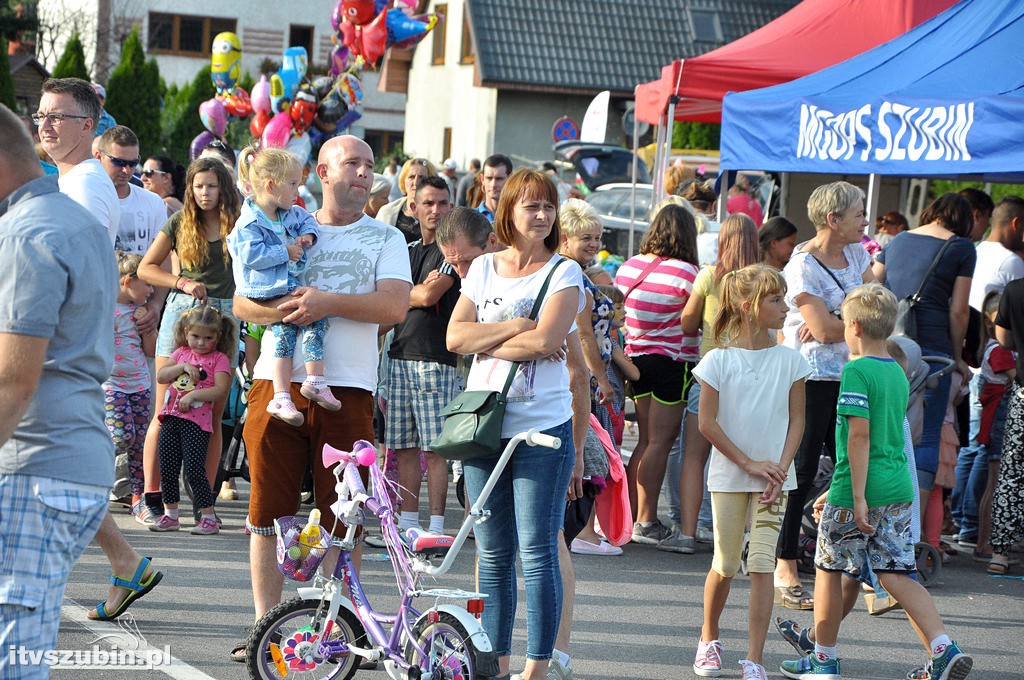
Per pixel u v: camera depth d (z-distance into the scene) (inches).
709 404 717.3
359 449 628.1
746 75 1572.3
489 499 637.3
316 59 6048.2
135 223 1065.5
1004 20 1211.9
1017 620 879.7
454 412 625.9
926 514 1019.3
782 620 766.5
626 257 2652.6
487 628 640.4
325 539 628.7
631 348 1039.0
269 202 673.6
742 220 986.1
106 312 468.8
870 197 1441.9
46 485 453.4
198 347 976.9
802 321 920.9
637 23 4667.8
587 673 711.1
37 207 449.7
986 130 1010.7
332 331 675.4
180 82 5890.8
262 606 676.7
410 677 593.9
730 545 715.4
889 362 723.4
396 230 696.4
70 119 821.9
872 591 876.6
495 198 1159.6
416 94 5452.8
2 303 431.8
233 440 992.9
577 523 700.7
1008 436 1002.1
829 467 976.9
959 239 1022.4
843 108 1151.0
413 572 606.9
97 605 760.3
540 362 630.5
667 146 1603.1
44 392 454.6
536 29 4542.3
